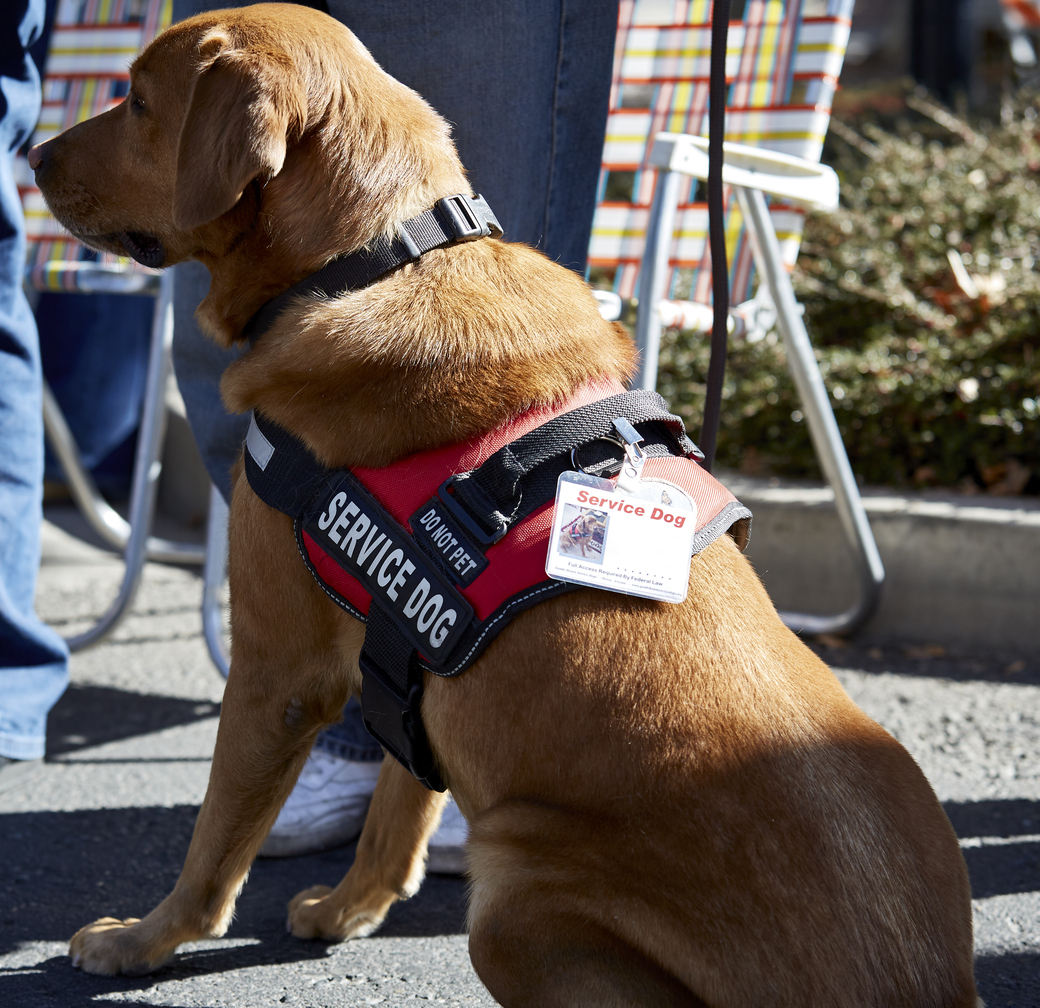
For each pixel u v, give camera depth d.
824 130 3.10
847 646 3.49
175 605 3.94
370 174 1.60
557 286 1.62
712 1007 1.22
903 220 4.75
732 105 3.19
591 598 1.38
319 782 2.24
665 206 2.59
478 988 1.75
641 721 1.31
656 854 1.27
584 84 2.18
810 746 1.30
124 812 2.36
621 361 1.62
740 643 1.37
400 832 1.84
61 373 5.04
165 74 1.68
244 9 1.71
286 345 1.56
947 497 3.73
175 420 5.05
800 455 4.01
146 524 3.21
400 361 1.50
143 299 5.15
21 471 2.30
